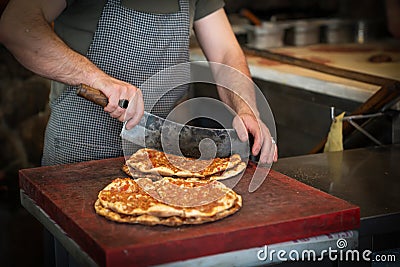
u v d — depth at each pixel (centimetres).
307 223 135
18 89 370
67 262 161
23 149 377
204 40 223
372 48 344
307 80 267
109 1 193
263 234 132
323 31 366
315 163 188
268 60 313
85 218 137
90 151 201
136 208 137
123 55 198
